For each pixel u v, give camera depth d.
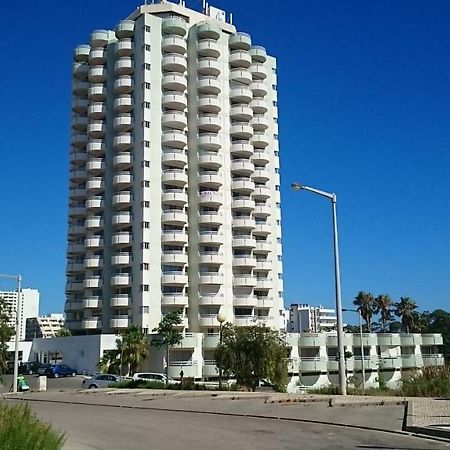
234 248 83.75
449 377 28.25
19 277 49.31
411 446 13.38
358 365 70.88
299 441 14.46
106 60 87.94
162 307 78.00
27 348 85.38
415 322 105.88
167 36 84.69
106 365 67.56
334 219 28.27
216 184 83.06
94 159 84.56
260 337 38.62
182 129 83.69
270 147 90.81
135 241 79.00
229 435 15.88
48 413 24.42
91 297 81.06
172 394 30.66
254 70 90.44
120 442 15.26
